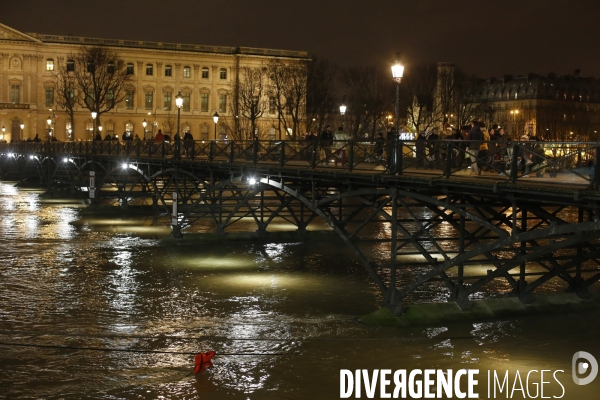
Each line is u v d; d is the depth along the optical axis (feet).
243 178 116.98
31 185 283.79
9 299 95.30
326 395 63.46
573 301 85.46
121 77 464.65
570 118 515.91
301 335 79.41
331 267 117.91
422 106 332.80
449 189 72.54
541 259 79.15
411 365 69.72
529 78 506.07
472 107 391.04
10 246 136.98
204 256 128.06
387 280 107.14
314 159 97.25
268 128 474.08
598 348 72.90
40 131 486.79
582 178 59.82
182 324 84.43
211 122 526.57
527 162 66.08
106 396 63.46
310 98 379.14
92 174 197.77
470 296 95.91
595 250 80.79
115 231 159.63
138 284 104.88
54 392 64.34
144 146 175.42
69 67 486.38
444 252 77.46
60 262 121.29
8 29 474.08
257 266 118.83
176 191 145.48
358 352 73.36
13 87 480.23
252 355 73.26
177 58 517.55
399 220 81.25
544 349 73.00
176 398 63.05
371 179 82.33
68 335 80.12
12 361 71.72
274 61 469.16
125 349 75.36
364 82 352.08
